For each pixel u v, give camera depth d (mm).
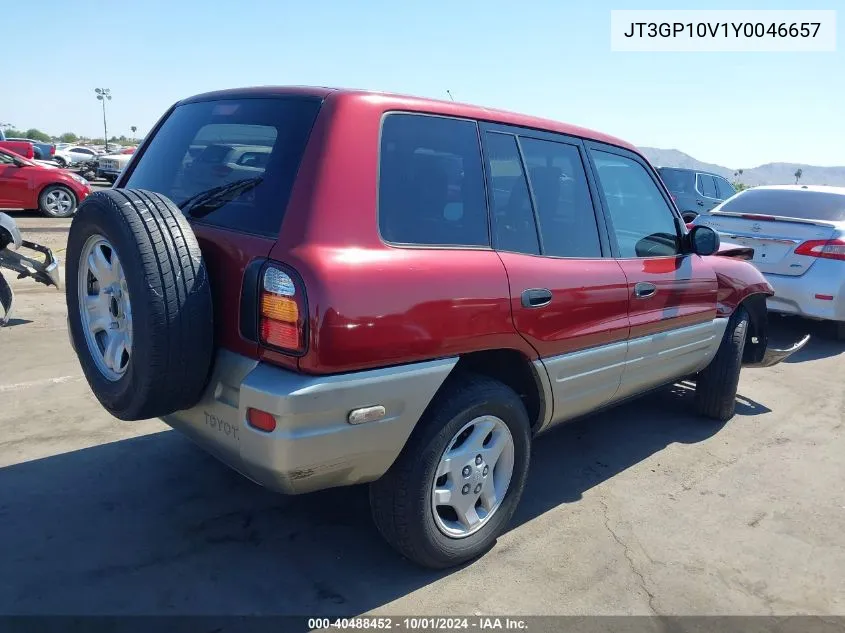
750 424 5230
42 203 15305
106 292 2906
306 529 3389
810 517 3816
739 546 3482
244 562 3096
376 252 2598
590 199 3719
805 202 8172
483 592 2979
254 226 2623
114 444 4207
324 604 2840
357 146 2648
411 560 3053
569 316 3346
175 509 3504
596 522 3639
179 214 2652
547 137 3529
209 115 3217
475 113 3166
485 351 3092
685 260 4387
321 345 2381
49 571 2945
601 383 3742
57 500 3529
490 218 3107
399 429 2662
